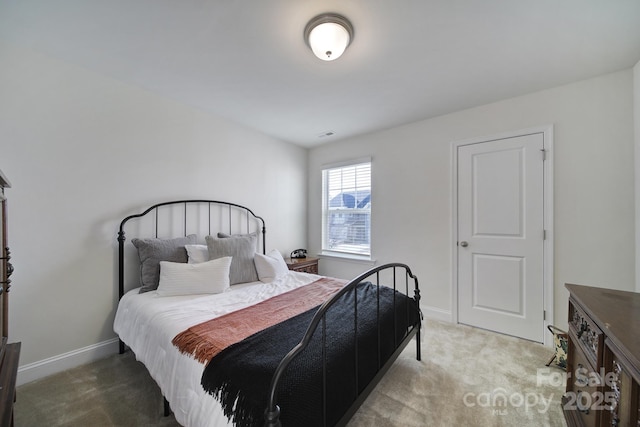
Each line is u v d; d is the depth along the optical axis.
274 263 2.53
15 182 1.68
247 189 3.14
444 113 2.72
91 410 1.46
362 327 1.43
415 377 1.78
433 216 2.83
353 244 3.60
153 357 1.42
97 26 1.51
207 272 2.05
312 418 0.94
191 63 1.88
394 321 1.67
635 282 1.91
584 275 2.08
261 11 1.38
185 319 1.49
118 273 2.11
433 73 1.98
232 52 1.74
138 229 2.23
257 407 0.86
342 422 1.11
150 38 1.62
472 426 1.36
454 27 1.49
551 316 2.20
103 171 2.04
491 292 2.49
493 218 2.48
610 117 1.99
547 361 1.97
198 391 1.07
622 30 1.51
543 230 2.24
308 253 4.00
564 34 1.55
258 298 1.91
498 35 1.56
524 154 2.32
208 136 2.74
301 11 1.38
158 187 2.36
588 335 1.15
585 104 2.07
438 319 2.77
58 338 1.83
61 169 1.85
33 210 1.74
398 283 3.07
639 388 0.78
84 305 1.95
